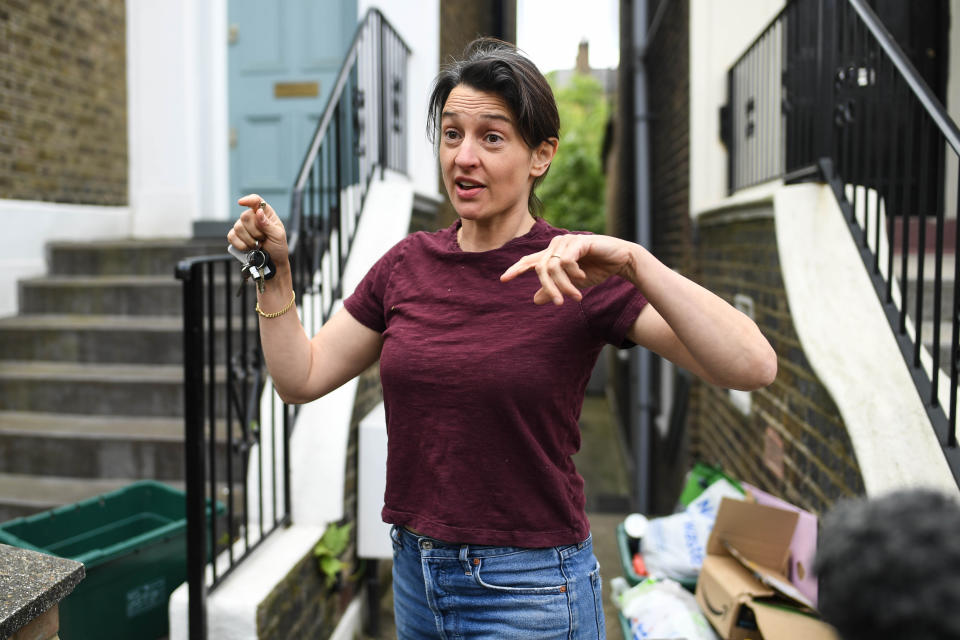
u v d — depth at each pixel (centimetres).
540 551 121
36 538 254
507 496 119
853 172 238
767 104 371
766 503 265
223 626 212
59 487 326
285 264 128
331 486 274
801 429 260
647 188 649
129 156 534
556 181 1755
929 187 357
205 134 523
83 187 489
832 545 48
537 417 118
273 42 517
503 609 120
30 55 445
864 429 188
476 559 120
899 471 171
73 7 477
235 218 526
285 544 254
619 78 1002
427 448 122
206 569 221
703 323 103
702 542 279
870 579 45
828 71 260
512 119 121
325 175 505
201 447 206
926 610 42
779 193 285
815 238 253
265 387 307
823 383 212
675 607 248
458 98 122
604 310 117
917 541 44
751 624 223
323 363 138
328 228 322
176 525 255
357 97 363
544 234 128
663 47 604
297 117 517
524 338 117
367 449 305
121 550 235
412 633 132
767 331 315
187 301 202
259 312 130
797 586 234
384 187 370
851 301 225
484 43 136
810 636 202
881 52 215
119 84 525
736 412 377
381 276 139
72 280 424
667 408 609
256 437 253
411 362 122
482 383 117
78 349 392
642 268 104
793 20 309
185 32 516
